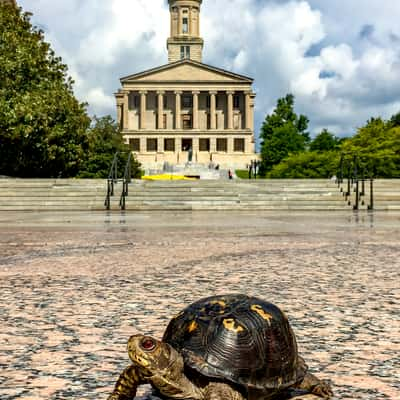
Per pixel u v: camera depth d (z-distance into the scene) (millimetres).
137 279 6641
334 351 3723
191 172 87688
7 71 35719
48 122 36344
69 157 39562
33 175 40625
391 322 4531
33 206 27219
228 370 2684
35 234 13320
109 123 62906
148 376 2533
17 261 8320
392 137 58000
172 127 116500
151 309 4965
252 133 112250
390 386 3064
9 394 2889
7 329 4262
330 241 11445
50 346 3797
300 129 98812
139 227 15773
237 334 2781
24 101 35156
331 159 59500
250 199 28406
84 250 9781
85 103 40906
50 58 40438
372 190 27766
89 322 4484
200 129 115375
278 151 81125
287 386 2832
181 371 2604
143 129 111375
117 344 3848
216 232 13891
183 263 8094
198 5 127312
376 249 9984
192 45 126188
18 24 38594
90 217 21469
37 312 4852
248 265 7887
